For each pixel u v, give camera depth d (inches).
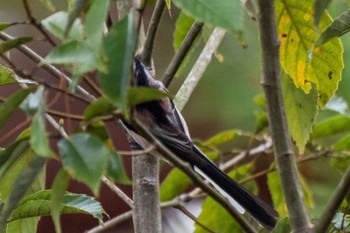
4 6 461.1
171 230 410.9
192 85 323.3
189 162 295.6
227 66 413.7
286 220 239.8
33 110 186.1
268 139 342.6
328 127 333.4
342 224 247.4
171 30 450.0
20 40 203.3
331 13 339.6
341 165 324.2
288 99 293.3
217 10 179.0
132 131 283.1
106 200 471.8
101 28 171.5
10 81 235.8
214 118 422.9
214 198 221.8
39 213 256.5
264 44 211.2
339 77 281.0
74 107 414.6
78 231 474.6
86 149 183.0
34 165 200.7
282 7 272.5
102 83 171.9
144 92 181.5
